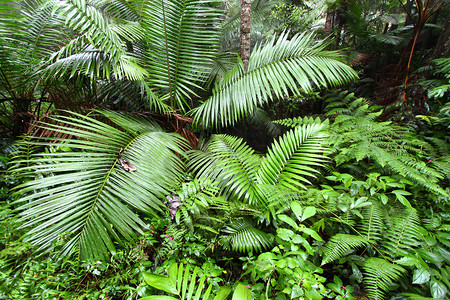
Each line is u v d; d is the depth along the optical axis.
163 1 2.30
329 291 1.15
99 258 1.14
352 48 3.92
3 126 2.15
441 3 2.46
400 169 1.53
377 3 4.45
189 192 1.50
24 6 2.33
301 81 2.05
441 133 2.01
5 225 1.29
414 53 3.44
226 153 1.97
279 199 1.44
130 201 1.25
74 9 1.72
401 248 1.27
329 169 2.00
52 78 2.02
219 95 2.38
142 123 2.19
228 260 1.45
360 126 2.07
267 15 4.07
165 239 1.31
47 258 1.20
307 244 1.09
